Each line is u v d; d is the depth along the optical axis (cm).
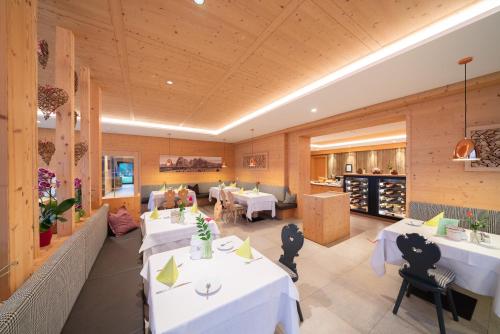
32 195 118
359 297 202
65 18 163
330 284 224
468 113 258
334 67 239
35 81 122
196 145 741
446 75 235
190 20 166
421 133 299
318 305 190
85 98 238
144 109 400
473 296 200
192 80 272
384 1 147
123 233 286
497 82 234
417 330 161
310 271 253
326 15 160
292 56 216
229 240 192
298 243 178
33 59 120
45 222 151
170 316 96
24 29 111
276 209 515
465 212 253
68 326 123
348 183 590
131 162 642
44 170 153
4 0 98
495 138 238
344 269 258
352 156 838
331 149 880
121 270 193
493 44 175
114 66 236
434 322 169
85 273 173
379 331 161
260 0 146
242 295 112
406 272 174
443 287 153
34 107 121
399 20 164
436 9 153
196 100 351
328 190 667
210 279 126
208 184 761
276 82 278
